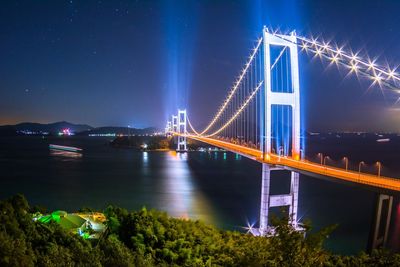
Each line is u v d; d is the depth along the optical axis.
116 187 56.50
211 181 64.12
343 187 57.97
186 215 39.31
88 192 51.97
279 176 70.38
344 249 28.69
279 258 9.69
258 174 74.56
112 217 19.12
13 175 69.31
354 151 106.44
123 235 18.25
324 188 56.78
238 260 11.22
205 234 20.62
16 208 17.97
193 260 16.80
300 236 9.72
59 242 14.55
